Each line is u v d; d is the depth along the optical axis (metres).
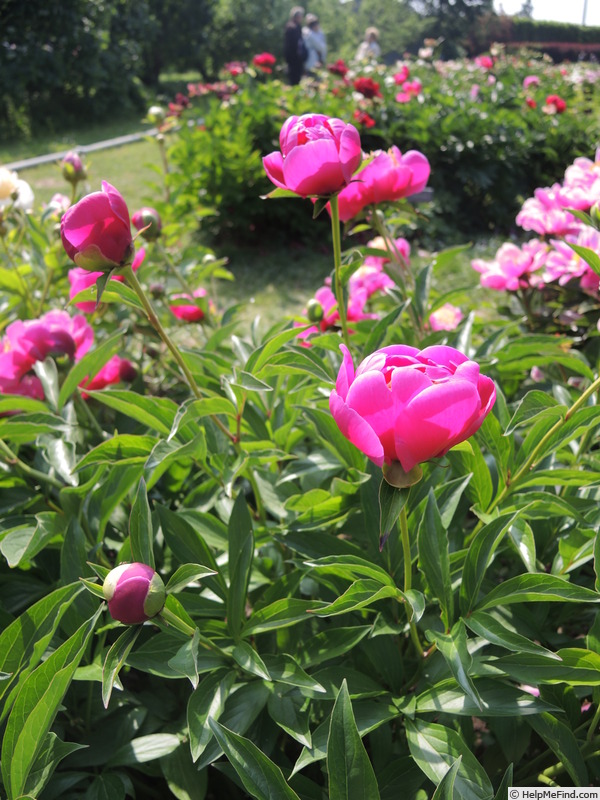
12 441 1.82
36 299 2.99
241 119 8.05
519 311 3.07
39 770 1.21
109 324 2.83
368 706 1.34
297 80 15.33
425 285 2.23
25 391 2.06
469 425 1.04
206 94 12.35
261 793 1.07
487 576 1.91
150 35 19.38
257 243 7.64
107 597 1.09
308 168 1.48
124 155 12.20
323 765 1.46
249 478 1.83
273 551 1.86
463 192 8.29
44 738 1.09
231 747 1.10
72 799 1.39
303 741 1.27
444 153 8.06
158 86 22.98
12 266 2.81
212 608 1.51
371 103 8.36
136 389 2.35
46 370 1.95
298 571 1.56
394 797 1.33
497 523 1.33
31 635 1.34
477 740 1.89
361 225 2.19
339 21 37.81
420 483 1.64
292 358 1.51
